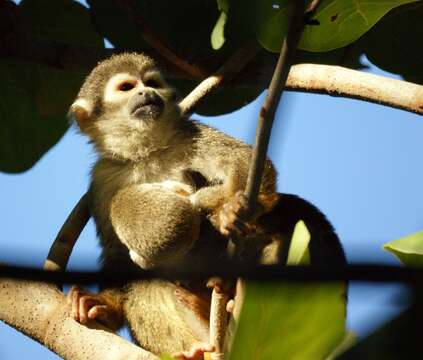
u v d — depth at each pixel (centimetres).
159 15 1115
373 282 396
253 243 1056
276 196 1044
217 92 1201
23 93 1224
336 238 1112
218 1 909
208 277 445
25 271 437
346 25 866
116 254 1177
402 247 707
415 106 905
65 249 995
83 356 845
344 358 457
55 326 862
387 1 843
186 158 1223
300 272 421
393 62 1131
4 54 1160
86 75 1235
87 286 448
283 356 545
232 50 1125
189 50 1128
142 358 827
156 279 452
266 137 712
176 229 1029
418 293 403
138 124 1234
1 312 875
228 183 1091
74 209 1026
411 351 436
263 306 533
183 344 1059
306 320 534
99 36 1205
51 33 1195
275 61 1112
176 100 1271
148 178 1240
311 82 960
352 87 939
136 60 1288
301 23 681
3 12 1151
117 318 1082
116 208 1103
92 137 1279
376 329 446
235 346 544
